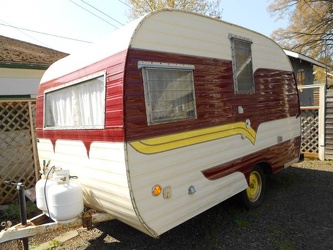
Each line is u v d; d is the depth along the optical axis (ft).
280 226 12.91
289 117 18.15
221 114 12.27
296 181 19.51
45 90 14.14
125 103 8.73
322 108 25.07
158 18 9.98
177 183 10.09
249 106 14.17
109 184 9.59
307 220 13.43
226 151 12.49
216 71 12.18
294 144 18.72
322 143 25.36
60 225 10.09
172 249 11.48
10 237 9.42
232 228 12.91
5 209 16.70
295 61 45.34
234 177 12.96
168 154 9.81
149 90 9.42
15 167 18.62
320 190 17.54
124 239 12.57
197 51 11.32
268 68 16.21
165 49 10.05
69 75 11.96
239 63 13.71
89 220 10.46
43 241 12.85
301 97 46.73
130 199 8.70
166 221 9.64
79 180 11.48
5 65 26.50
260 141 14.97
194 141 10.83
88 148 10.59
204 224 13.39
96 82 10.21
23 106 18.97
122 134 8.73
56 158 13.30
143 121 9.14
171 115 10.07
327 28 80.48
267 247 11.23
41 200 10.92
